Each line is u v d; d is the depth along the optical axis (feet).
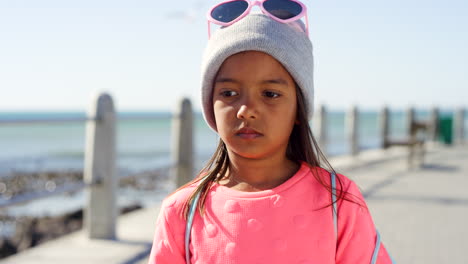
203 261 3.81
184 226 4.03
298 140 4.17
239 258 3.68
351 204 3.94
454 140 48.39
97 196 12.23
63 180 47.88
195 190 4.09
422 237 12.50
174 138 15.71
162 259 4.06
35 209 27.84
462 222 14.10
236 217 3.79
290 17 3.93
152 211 15.55
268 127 3.65
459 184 20.86
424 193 18.62
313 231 3.75
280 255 3.66
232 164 4.05
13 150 94.48
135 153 71.61
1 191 41.39
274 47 3.64
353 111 30.78
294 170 4.09
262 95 3.71
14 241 19.70
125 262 10.53
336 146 50.39
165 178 39.34
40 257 10.81
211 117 4.28
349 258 3.84
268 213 3.76
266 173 3.95
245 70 3.67
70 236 12.62
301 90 3.97
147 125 188.24
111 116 12.25
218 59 3.81
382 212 15.35
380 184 20.67
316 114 26.48
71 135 151.94
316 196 3.91
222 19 3.96
